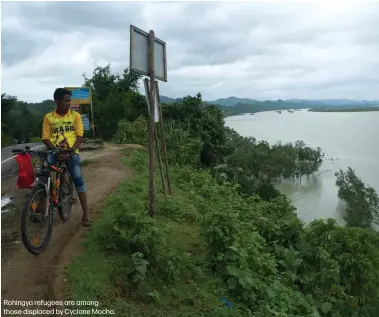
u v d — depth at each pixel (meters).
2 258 4.21
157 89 6.29
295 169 92.38
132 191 7.21
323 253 5.79
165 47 6.19
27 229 3.96
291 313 4.31
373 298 5.59
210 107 23.94
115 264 4.11
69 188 5.21
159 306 3.73
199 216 5.80
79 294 3.53
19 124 36.03
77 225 5.16
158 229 4.51
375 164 118.00
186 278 4.44
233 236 4.89
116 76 24.77
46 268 3.97
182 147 14.38
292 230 6.27
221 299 4.12
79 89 16.17
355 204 60.09
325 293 5.41
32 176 4.21
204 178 10.02
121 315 3.40
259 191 36.53
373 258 6.07
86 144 13.57
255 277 4.59
